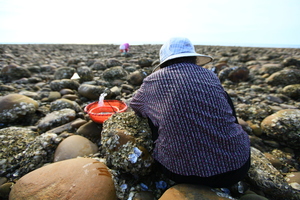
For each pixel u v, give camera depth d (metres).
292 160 2.13
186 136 1.26
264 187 1.64
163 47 1.65
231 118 1.37
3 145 2.03
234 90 4.49
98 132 2.45
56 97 3.68
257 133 2.57
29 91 4.10
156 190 1.66
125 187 1.63
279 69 5.52
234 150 1.28
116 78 4.86
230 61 8.41
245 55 8.62
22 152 1.98
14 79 5.07
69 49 15.38
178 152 1.30
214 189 1.42
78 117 2.87
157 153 1.50
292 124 2.32
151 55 10.58
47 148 2.08
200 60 2.01
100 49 15.90
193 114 1.26
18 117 2.71
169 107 1.32
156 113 1.43
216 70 5.72
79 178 1.42
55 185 1.36
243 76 5.08
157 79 1.46
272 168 1.82
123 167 1.65
